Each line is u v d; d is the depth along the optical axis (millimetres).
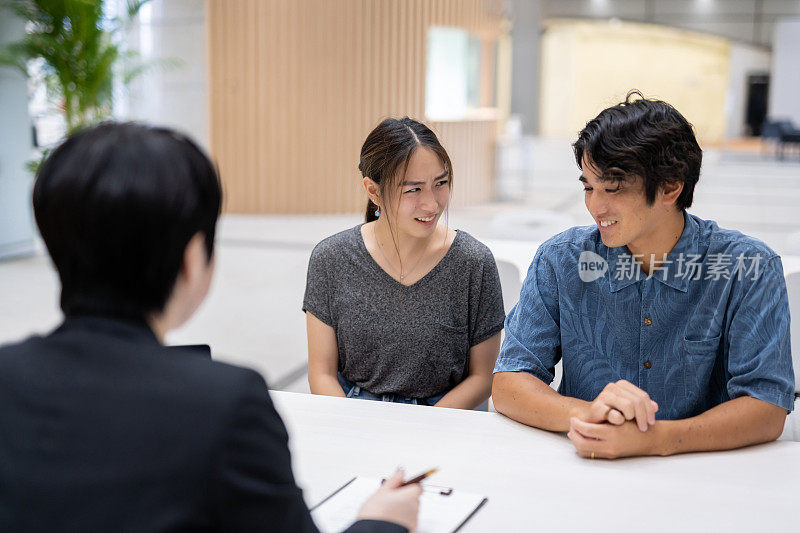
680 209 1443
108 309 761
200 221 780
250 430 714
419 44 8438
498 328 1945
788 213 7773
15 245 6441
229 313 4789
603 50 22922
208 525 694
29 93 6480
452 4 9148
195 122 8414
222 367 750
